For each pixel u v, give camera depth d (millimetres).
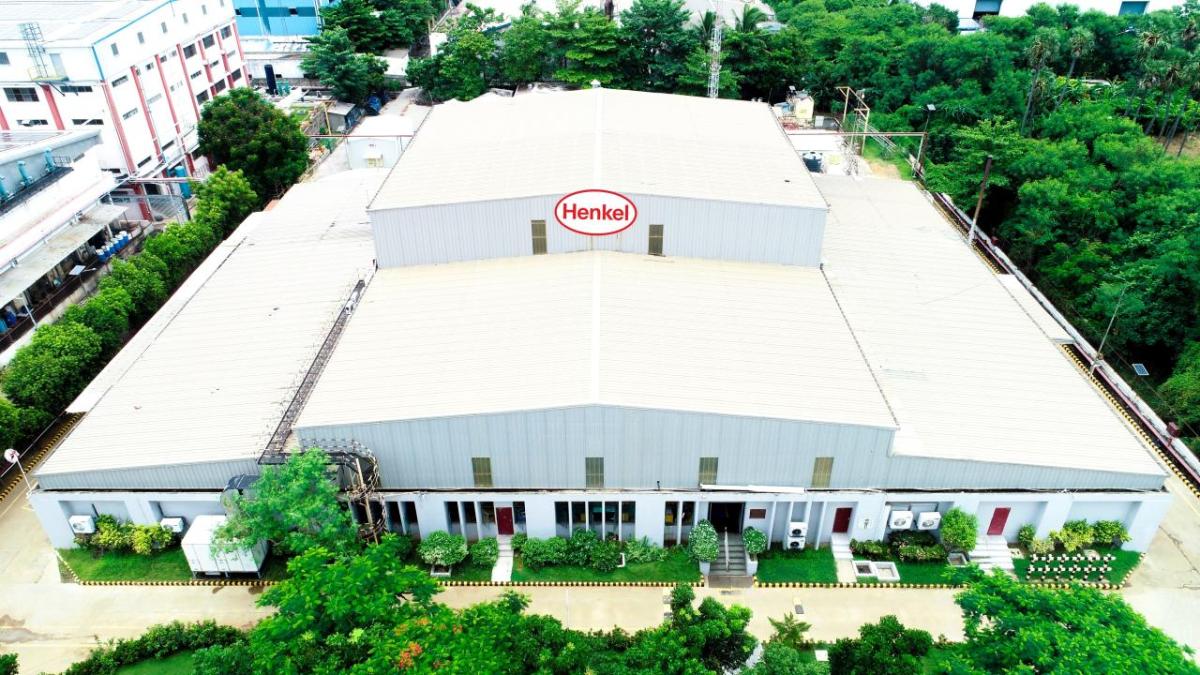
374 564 31938
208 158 79125
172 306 53219
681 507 39250
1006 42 87188
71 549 41000
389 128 79125
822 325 43781
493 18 106375
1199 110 81750
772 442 37688
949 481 39000
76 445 40125
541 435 37500
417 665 27328
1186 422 48250
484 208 46844
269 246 56500
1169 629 36469
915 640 28781
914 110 83938
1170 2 109500
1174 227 57062
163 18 76938
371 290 46969
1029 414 41594
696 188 47625
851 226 59156
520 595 33656
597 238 47812
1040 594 28875
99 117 69438
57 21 72688
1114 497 38875
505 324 42688
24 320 56719
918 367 44375
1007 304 50938
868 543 40219
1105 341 55969
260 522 35594
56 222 59469
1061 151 67625
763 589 38469
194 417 41188
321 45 94750
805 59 96250
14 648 35969
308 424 37469
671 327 42188
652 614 37188
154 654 35000
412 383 39312
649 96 62938
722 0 105125
